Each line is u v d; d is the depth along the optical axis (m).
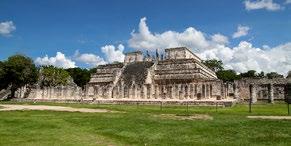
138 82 97.88
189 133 25.52
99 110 50.47
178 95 85.56
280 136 23.75
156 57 113.69
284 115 38.91
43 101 89.25
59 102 83.75
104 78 107.62
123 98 90.12
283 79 88.75
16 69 94.94
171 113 43.31
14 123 32.00
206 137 23.83
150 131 26.70
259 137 23.50
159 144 21.48
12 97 101.56
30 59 99.69
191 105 63.94
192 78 90.62
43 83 119.88
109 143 21.88
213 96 83.88
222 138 23.39
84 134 25.53
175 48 109.44
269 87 78.25
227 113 42.47
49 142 22.05
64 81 126.00
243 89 85.62
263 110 48.19
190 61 96.12
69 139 23.28
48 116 39.03
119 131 26.91
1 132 26.33
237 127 27.86
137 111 47.53
